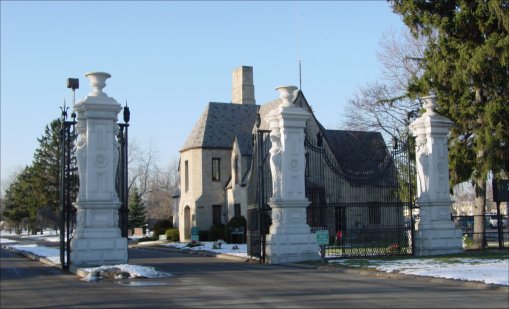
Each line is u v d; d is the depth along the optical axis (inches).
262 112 1940.2
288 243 860.6
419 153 951.0
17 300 486.6
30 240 2369.6
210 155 1893.5
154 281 622.5
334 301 458.9
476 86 990.4
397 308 420.8
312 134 1615.4
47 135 3006.9
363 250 1005.2
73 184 978.1
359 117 1723.7
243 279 639.8
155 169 3521.2
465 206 3019.2
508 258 802.2
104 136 780.6
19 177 3531.0
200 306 438.9
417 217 1090.1
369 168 1264.8
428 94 1042.7
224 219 1876.2
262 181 905.5
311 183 1245.1
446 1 1020.5
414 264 749.9
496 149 975.0
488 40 907.4
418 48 1531.7
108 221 771.4
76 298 493.7
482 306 429.1
